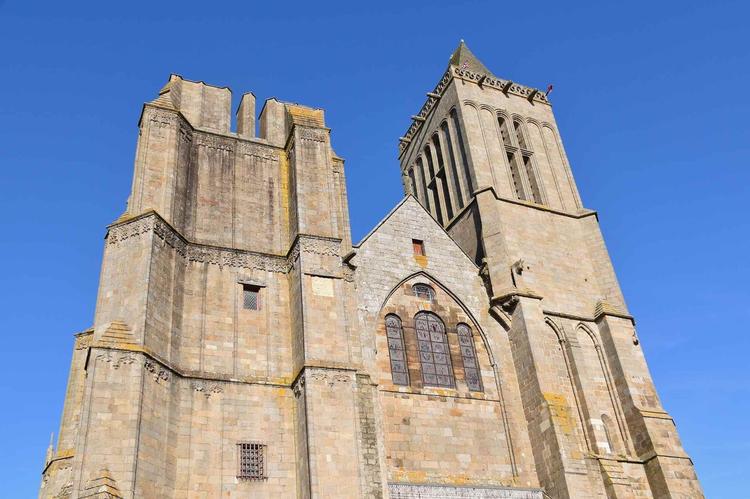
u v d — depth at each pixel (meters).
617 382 45.41
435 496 35.94
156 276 34.72
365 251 44.00
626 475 40.91
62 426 39.38
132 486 28.41
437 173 61.25
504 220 50.78
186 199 39.88
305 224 40.25
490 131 57.53
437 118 62.34
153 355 32.25
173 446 31.86
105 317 33.31
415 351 41.62
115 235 35.94
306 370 34.50
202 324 36.31
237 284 38.53
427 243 46.59
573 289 49.41
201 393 34.09
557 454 38.12
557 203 55.47
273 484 32.84
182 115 41.78
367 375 37.66
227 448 33.06
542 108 62.53
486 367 42.81
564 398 40.84
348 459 32.78
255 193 42.53
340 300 37.88
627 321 48.22
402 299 43.41
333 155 47.28
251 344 36.84
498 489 37.47
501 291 44.91
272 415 34.78
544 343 42.84
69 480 35.75
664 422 43.28
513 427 40.47
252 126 45.69
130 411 30.02
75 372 41.69
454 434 39.16
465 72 60.56
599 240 52.69
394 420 38.34
